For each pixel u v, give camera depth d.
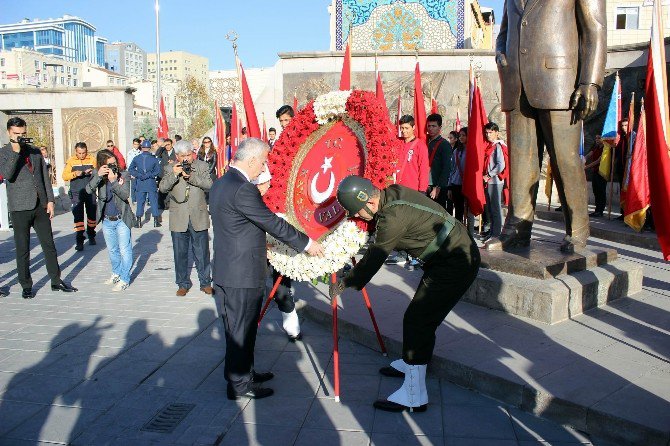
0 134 19.91
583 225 6.07
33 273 8.29
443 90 14.32
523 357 4.35
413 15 15.43
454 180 9.64
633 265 6.16
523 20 5.79
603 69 5.46
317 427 3.69
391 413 3.87
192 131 53.06
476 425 3.67
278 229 3.99
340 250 4.12
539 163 6.29
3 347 5.12
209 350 5.07
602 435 3.45
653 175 5.36
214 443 3.49
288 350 5.09
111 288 7.38
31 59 118.50
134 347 5.14
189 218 6.82
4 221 12.30
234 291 4.02
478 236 10.25
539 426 3.64
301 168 4.93
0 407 3.96
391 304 5.89
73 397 4.12
